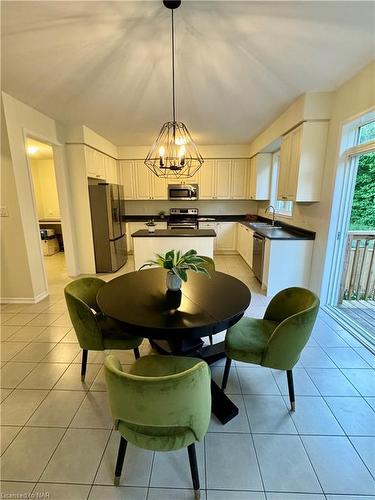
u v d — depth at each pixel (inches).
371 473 50.2
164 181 235.6
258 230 160.2
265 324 73.2
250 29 69.0
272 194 206.5
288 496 46.4
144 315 57.1
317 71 93.3
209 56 82.4
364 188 114.8
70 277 173.6
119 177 235.5
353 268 126.4
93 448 55.0
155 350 88.4
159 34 70.8
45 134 139.0
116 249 190.5
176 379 36.7
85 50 78.4
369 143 95.5
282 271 133.7
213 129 174.1
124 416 40.4
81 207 171.5
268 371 79.0
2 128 110.7
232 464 51.8
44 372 78.8
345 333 100.8
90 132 168.4
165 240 155.8
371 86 88.4
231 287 74.5
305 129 116.5
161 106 126.8
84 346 70.6
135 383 36.5
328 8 60.9
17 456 53.2
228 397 68.8
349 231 120.5
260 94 113.8
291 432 58.7
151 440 41.8
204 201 256.2
